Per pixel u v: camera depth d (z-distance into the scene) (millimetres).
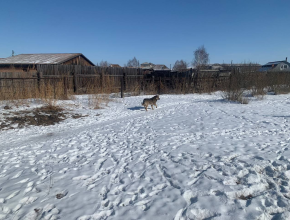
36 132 7387
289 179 3721
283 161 4340
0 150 5680
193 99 15242
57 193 3551
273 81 16812
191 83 19062
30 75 13758
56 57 24250
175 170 4164
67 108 10719
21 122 8258
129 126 7914
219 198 3174
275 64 43844
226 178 3734
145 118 9203
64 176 4129
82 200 3316
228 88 14273
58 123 8602
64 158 5090
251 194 3336
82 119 9234
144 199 3277
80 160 4930
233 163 4340
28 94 11633
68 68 16391
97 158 5004
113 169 4375
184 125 7738
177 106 12188
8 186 3805
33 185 3836
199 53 44688
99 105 12047
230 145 5445
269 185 3598
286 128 6941
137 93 17641
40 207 3178
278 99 14094
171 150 5250
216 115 9273
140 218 2848
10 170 4496
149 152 5219
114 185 3742
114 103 13062
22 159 5070
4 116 8500
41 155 5297
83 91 15992
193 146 5469
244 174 3914
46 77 13422
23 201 3357
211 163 4395
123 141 6191
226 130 6906
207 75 19797
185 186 3566
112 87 16875
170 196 3311
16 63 20938
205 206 2996
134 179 3934
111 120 9039
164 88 19453
